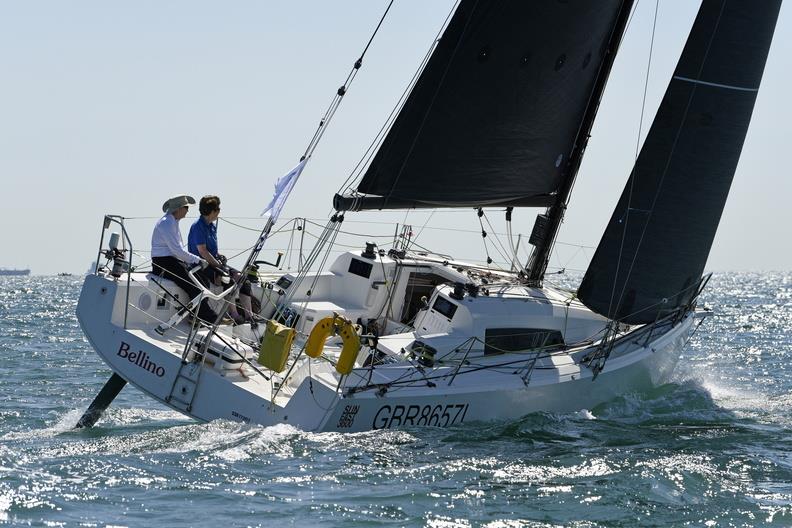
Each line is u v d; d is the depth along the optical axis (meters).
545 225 51.47
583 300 49.34
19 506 31.59
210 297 41.69
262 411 39.94
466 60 43.50
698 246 50.84
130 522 30.72
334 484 35.06
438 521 32.16
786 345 108.19
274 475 35.69
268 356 39.72
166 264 44.16
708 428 47.47
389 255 51.69
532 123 46.75
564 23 45.16
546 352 47.59
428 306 46.56
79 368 69.06
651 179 49.88
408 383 41.03
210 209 45.62
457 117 44.38
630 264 49.72
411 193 44.88
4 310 139.25
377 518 32.09
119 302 42.09
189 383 40.81
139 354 41.50
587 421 46.59
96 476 35.03
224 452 37.88
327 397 38.97
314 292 50.56
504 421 43.69
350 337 38.78
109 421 46.72
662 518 33.66
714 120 49.91
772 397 58.25
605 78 49.41
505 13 43.31
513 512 33.47
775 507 35.22
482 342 43.56
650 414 50.25
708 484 37.78
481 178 46.47
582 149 50.19
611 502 34.88
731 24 49.62
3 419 47.03
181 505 32.41
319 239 43.94
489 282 50.72
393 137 43.44
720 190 50.56
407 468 37.28
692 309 54.38
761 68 50.31
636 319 50.16
